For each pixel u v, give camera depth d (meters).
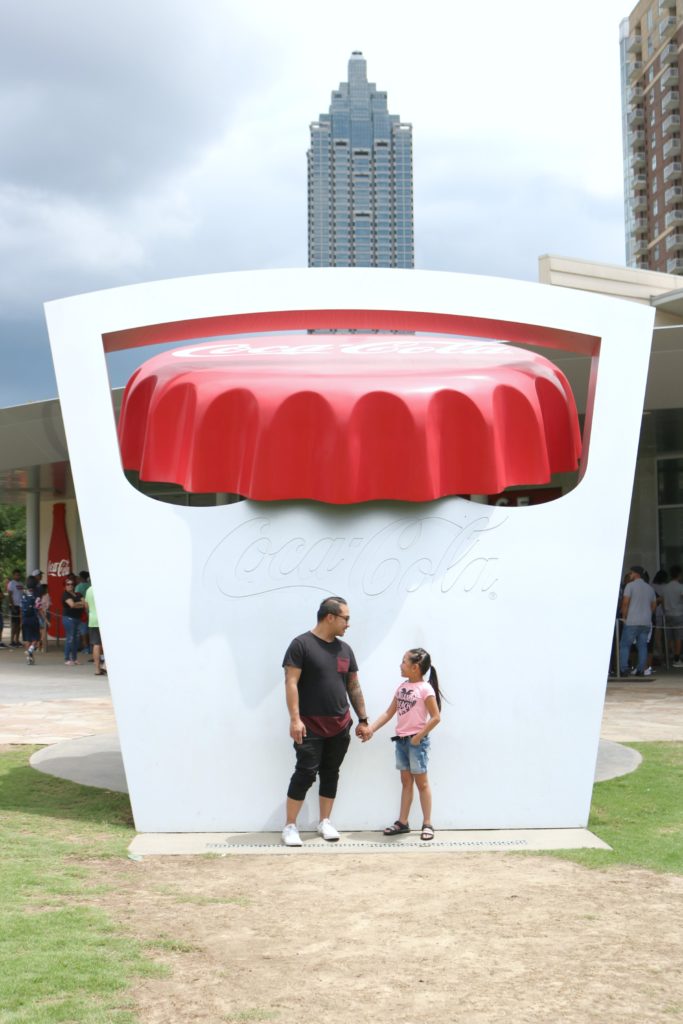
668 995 3.85
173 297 6.93
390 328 7.22
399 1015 3.66
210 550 6.74
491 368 7.16
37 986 3.84
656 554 20.83
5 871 5.41
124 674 6.64
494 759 6.66
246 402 6.68
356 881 5.40
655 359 14.17
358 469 6.63
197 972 4.05
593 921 4.72
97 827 6.59
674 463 20.66
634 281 23.58
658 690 14.46
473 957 4.25
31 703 13.48
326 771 6.39
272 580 6.73
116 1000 3.75
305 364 7.27
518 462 6.86
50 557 27.08
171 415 6.86
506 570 6.80
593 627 6.81
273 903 5.00
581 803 6.66
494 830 6.59
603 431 6.99
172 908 4.89
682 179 93.81
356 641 6.71
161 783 6.56
